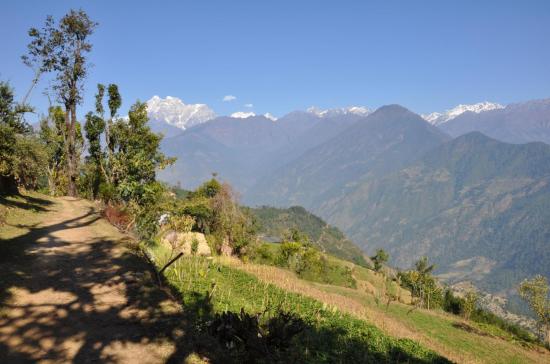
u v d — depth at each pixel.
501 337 62.44
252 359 12.19
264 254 75.88
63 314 12.59
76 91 47.75
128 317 12.87
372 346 25.05
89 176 54.66
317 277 84.56
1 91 31.58
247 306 23.62
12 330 11.25
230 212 62.81
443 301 96.12
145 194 34.12
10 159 32.91
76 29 45.25
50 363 9.95
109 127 49.44
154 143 49.91
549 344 64.31
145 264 19.59
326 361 17.22
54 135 54.38
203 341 12.10
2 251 17.69
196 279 26.69
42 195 42.06
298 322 14.60
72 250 19.94
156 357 10.76
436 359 27.66
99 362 10.22
